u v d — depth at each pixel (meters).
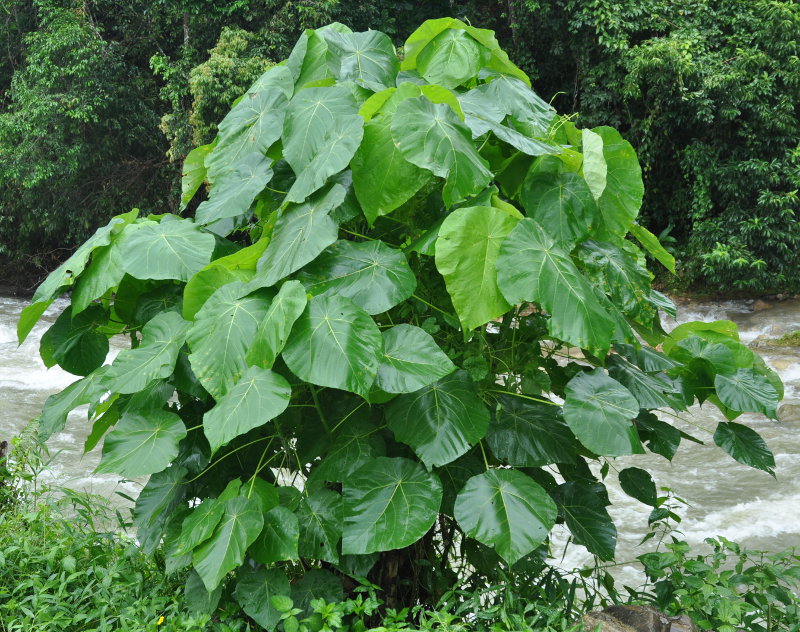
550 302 1.98
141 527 2.36
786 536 6.00
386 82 2.47
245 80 15.32
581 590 4.76
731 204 15.05
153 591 2.53
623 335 2.13
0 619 2.52
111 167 17.84
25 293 17.91
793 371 10.71
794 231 14.64
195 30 17.69
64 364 2.52
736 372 2.41
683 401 2.39
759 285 14.57
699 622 2.34
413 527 1.98
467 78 2.43
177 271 2.24
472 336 2.26
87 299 2.31
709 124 15.48
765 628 2.54
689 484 6.96
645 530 6.04
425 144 2.04
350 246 2.18
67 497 3.53
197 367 2.04
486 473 2.05
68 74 16.47
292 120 2.29
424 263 2.35
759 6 14.67
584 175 2.22
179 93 16.72
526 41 16.91
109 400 2.52
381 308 2.03
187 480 2.41
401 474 2.07
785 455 7.54
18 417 8.82
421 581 2.51
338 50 2.51
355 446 2.19
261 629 2.31
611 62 15.51
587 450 2.54
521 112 2.43
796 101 14.69
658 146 15.98
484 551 2.41
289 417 2.33
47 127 16.56
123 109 17.28
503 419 2.26
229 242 2.55
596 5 15.01
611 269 2.24
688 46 14.41
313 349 1.92
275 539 2.01
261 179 2.32
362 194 2.14
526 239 2.03
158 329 2.25
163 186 18.28
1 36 18.47
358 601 2.12
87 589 2.59
